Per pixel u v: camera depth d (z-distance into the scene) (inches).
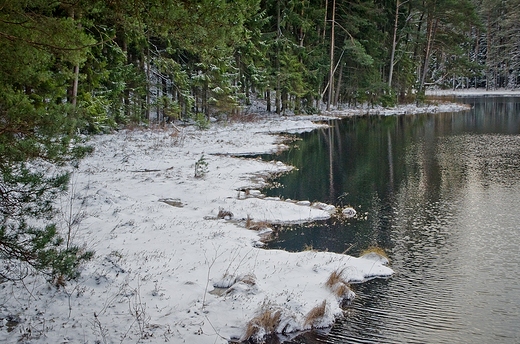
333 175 710.5
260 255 367.9
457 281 337.4
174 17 306.5
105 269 306.3
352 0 1846.7
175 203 530.3
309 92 1686.8
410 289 325.1
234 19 350.0
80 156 250.8
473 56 3538.4
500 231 443.8
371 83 1893.5
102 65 901.8
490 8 3240.7
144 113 1274.6
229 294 290.5
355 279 338.0
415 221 482.6
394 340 257.9
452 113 1784.0
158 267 326.0
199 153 869.8
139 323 243.8
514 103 2240.4
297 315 272.4
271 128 1304.1
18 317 242.5
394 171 732.0
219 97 1327.5
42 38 298.5
